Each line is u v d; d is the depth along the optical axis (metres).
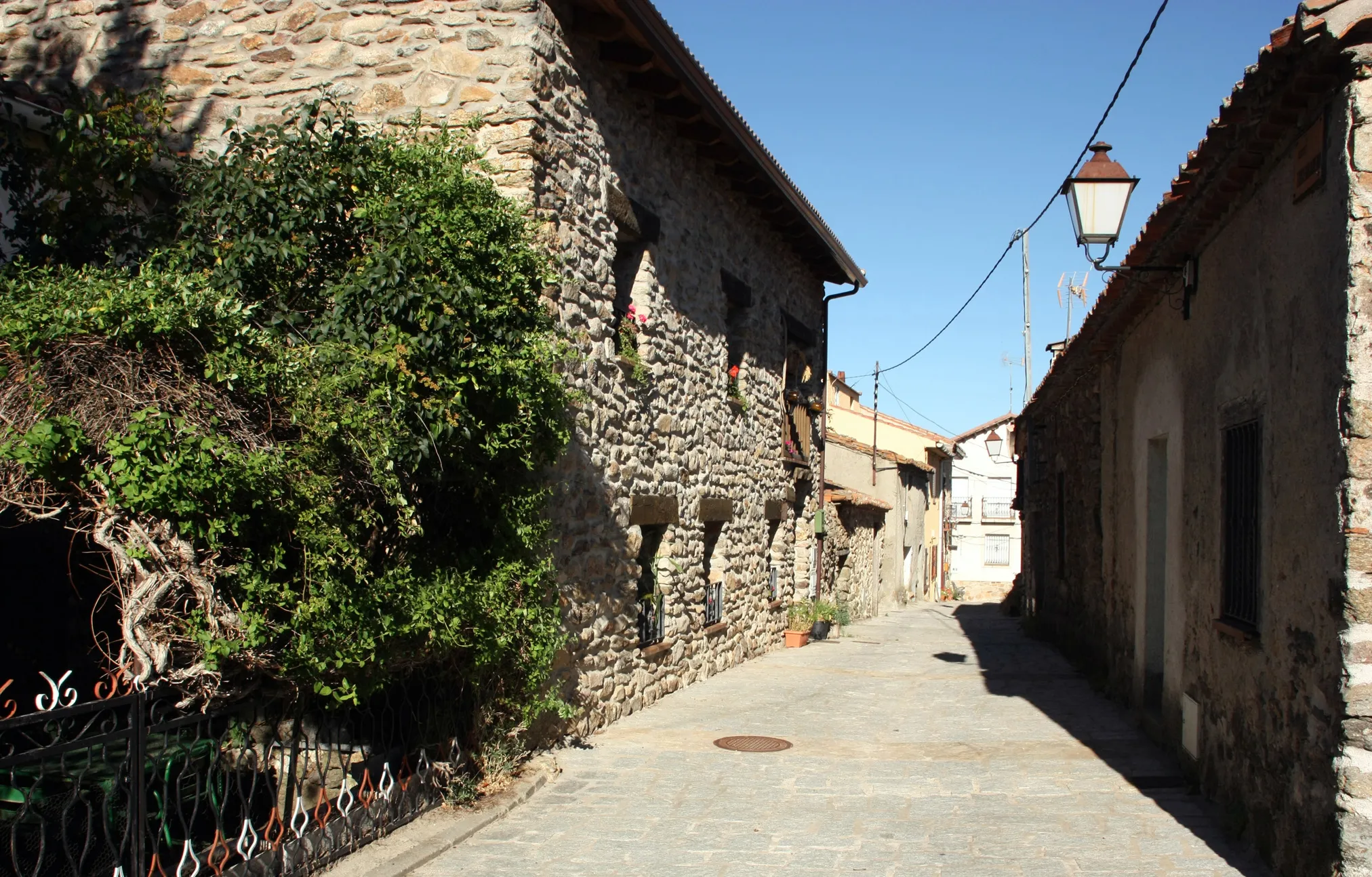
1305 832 4.39
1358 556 4.00
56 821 4.50
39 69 7.92
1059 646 14.49
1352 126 4.04
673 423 9.73
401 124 6.39
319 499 4.27
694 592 10.54
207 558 3.94
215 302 4.45
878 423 32.88
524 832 5.47
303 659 4.16
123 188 5.90
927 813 5.85
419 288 5.11
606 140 8.12
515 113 6.89
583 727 7.73
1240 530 5.62
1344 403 4.06
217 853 4.29
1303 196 4.52
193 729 4.29
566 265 7.30
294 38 7.43
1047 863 4.99
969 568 43.69
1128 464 9.07
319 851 4.68
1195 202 5.89
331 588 4.23
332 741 5.20
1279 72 4.39
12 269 4.78
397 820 5.30
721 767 6.92
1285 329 4.77
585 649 7.77
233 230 5.46
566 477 7.33
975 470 44.38
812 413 15.80
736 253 11.76
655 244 9.20
